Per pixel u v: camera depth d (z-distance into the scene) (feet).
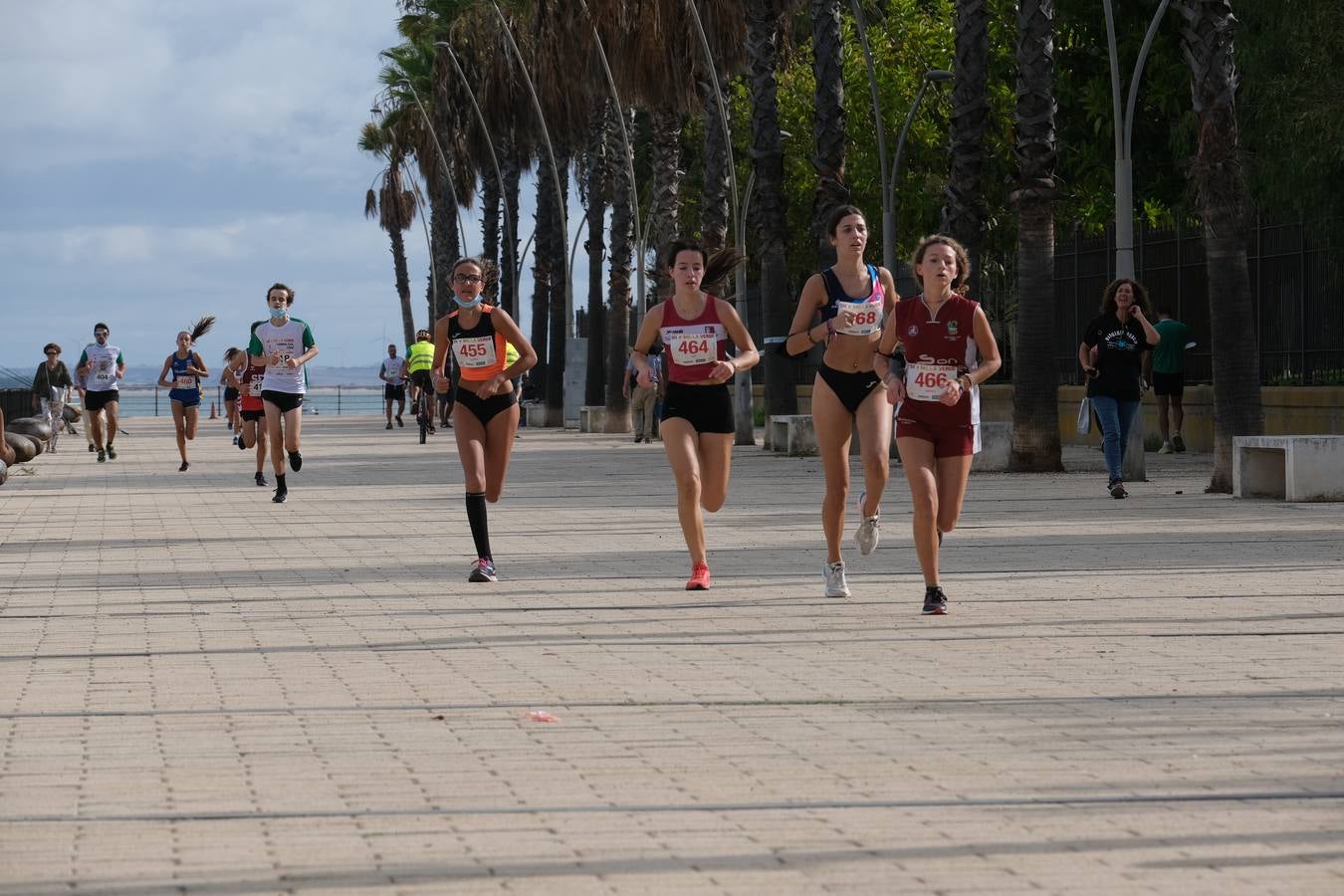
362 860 23.79
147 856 24.06
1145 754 30.19
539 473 125.90
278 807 26.84
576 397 240.94
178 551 70.79
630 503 94.99
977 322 48.03
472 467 58.39
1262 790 27.43
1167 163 158.10
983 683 37.37
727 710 34.65
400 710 34.88
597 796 27.45
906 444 48.73
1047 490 96.89
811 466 126.82
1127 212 110.63
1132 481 104.53
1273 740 31.24
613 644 43.55
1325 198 126.52
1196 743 31.07
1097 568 59.00
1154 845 24.29
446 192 330.13
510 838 24.91
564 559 65.31
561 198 235.40
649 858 23.79
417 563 64.44
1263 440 87.81
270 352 99.25
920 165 230.27
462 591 55.26
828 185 137.59
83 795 27.66
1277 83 125.70
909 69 229.66
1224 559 61.67
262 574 61.16
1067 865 23.29
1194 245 142.61
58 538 77.61
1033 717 33.60
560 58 208.13
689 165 289.33
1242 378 92.43
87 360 154.40
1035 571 58.39
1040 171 111.24
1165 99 147.02
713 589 54.90
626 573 59.88
